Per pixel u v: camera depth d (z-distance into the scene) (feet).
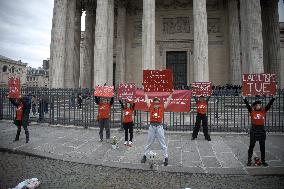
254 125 27.22
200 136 44.60
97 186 21.54
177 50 117.60
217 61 114.52
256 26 83.66
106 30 90.02
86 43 122.01
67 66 101.76
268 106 27.35
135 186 21.65
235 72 106.73
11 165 27.50
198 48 82.64
